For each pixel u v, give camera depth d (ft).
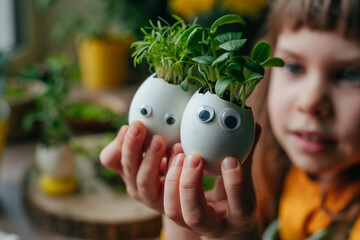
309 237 1.69
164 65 0.94
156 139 0.94
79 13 3.85
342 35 1.24
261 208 1.86
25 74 2.10
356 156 1.34
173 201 0.91
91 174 2.28
